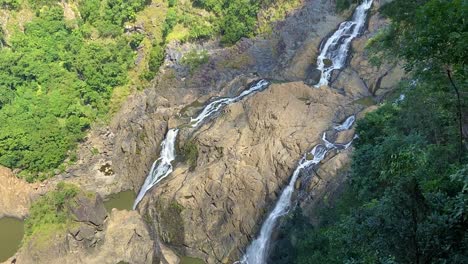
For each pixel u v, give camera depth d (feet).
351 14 212.84
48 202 158.61
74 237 151.43
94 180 196.24
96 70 212.23
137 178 195.83
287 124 164.04
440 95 79.82
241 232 154.30
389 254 46.85
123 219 161.27
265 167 157.28
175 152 186.60
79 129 200.75
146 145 196.85
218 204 158.30
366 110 160.25
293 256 126.31
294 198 146.20
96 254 152.97
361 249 52.19
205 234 159.12
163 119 198.49
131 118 209.05
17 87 209.26
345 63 195.62
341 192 131.34
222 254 156.15
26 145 188.65
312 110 167.53
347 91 178.91
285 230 137.28
